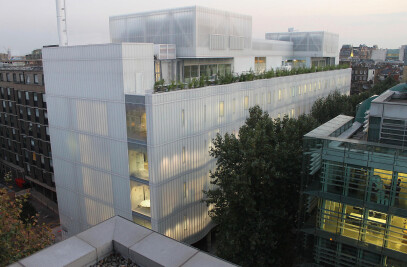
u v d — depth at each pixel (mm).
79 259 11094
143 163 27406
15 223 21266
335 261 21609
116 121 28438
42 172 55156
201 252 11297
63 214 37094
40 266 10648
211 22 38219
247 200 23281
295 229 27797
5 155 66312
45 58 33188
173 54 37188
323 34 66188
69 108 32406
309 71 54969
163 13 38281
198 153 30438
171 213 28750
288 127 27875
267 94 40656
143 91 28812
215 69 41906
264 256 24297
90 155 31781
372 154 18969
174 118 27359
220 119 32594
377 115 21625
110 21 43031
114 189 30531
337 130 24031
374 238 19703
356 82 121625
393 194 18656
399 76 120562
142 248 11562
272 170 22922
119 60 26781
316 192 21172
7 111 61219
